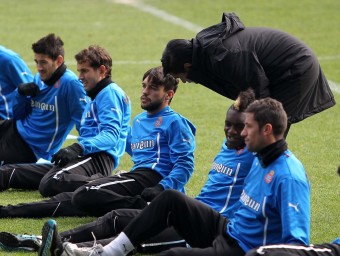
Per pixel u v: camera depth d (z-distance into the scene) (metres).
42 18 40.31
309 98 15.20
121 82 28.86
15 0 45.00
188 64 14.56
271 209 12.02
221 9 42.56
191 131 15.43
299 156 20.58
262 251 11.30
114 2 45.19
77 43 34.88
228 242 12.34
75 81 18.17
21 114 18.86
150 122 15.74
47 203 15.70
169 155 15.48
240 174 13.59
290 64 14.77
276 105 12.00
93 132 17.03
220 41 14.40
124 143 17.31
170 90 15.59
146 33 37.16
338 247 11.64
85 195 15.20
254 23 38.81
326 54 32.91
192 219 12.61
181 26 38.75
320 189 17.75
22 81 19.95
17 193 17.55
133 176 15.50
